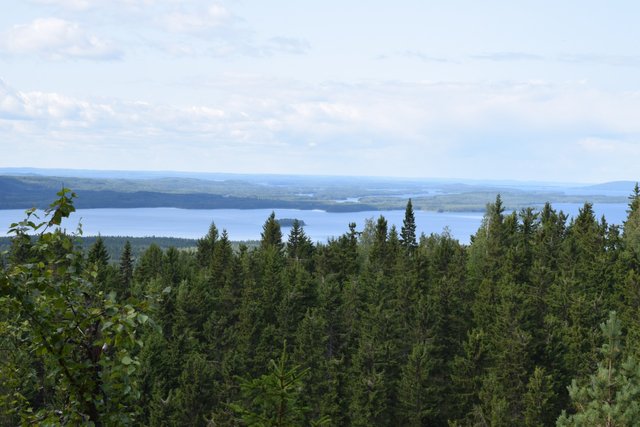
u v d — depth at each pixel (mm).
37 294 9578
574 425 36281
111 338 9883
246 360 81312
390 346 74688
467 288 98062
